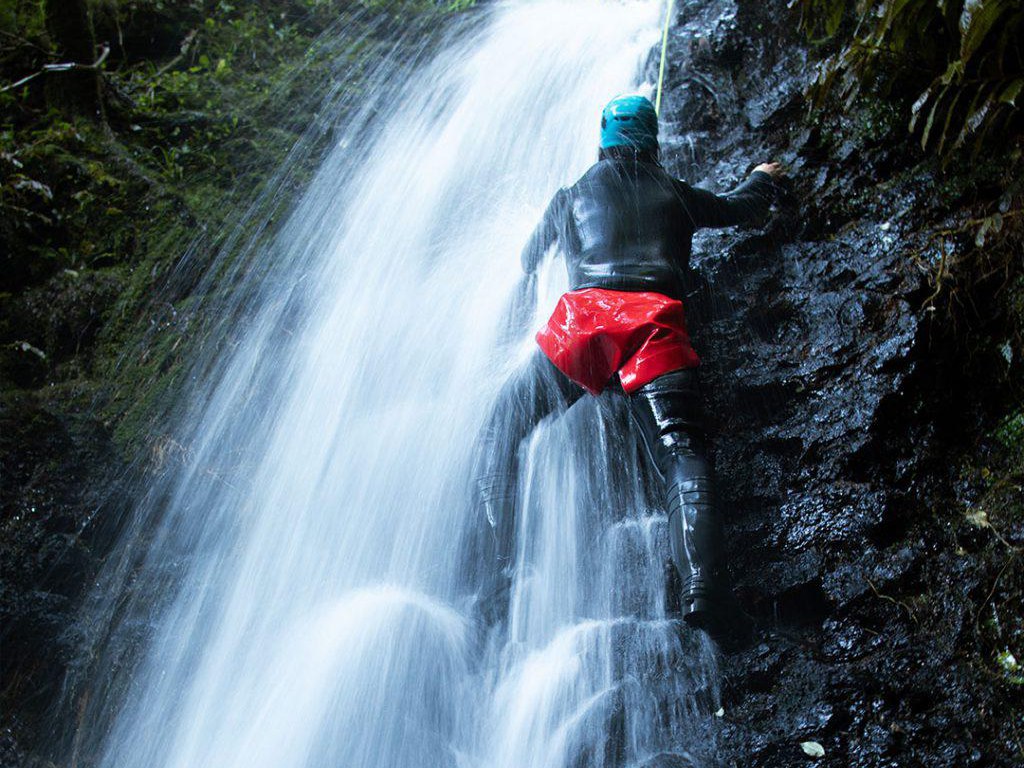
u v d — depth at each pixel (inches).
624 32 216.2
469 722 117.3
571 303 124.3
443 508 141.3
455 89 220.2
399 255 182.7
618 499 134.5
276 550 141.7
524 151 204.1
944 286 136.0
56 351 169.5
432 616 126.3
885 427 129.2
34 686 122.4
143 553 138.7
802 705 107.0
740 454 132.5
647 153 137.9
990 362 131.2
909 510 122.6
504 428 128.7
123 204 187.8
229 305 174.1
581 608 126.3
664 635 119.8
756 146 172.4
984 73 143.1
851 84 156.9
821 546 121.8
